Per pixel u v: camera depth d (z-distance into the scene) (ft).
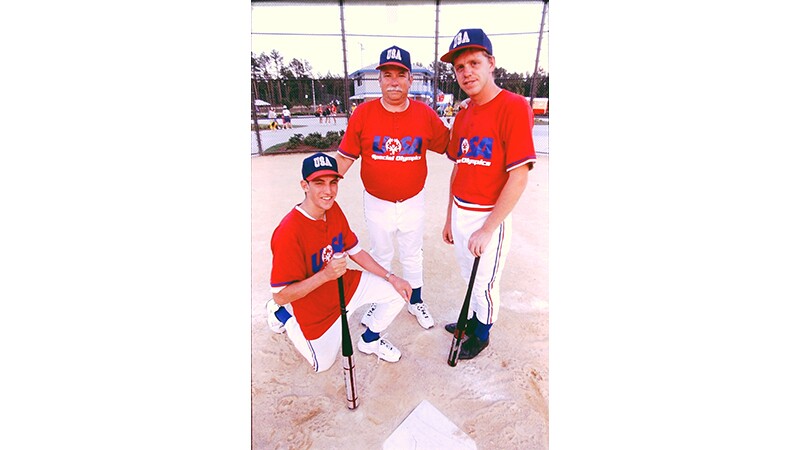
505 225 5.41
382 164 5.98
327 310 5.47
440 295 6.78
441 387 5.64
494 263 5.55
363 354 6.07
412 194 6.26
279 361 5.88
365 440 5.09
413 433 5.15
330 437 5.10
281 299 5.31
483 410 5.37
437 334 6.39
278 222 5.41
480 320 5.95
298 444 5.04
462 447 5.02
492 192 5.41
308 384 5.67
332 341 5.64
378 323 5.95
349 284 5.67
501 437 5.11
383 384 5.69
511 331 6.22
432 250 6.88
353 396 5.32
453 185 5.92
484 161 5.27
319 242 5.38
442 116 5.87
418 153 6.01
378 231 6.46
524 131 4.96
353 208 6.53
